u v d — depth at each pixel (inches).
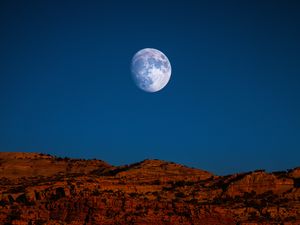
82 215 7780.5
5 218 7544.3
